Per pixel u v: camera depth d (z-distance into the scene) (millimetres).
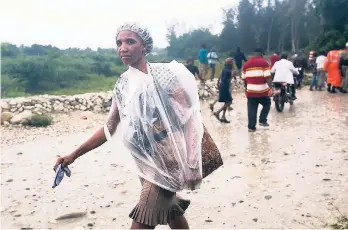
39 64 23750
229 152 7082
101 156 7211
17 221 4480
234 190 5082
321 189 4875
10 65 23781
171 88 2520
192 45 57750
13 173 6387
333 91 15656
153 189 2514
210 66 17781
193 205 4656
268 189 5023
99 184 5660
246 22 54625
